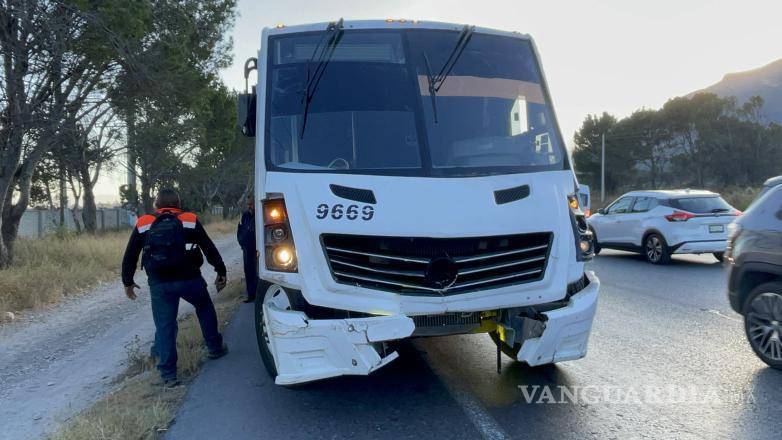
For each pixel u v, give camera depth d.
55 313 10.40
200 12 19.22
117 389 5.81
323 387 5.49
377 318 4.30
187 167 38.09
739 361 5.96
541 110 5.53
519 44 5.88
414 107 5.20
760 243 5.86
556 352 4.57
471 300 4.47
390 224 4.42
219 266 6.36
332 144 5.01
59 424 5.01
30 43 12.98
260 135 5.17
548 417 4.64
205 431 4.60
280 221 4.62
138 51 14.97
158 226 5.89
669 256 13.50
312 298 4.40
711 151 58.75
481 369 5.91
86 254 16.09
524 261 4.61
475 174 4.87
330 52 5.42
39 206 37.41
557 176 5.06
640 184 66.38
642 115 65.69
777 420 4.49
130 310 10.46
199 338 7.16
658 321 7.76
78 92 15.79
